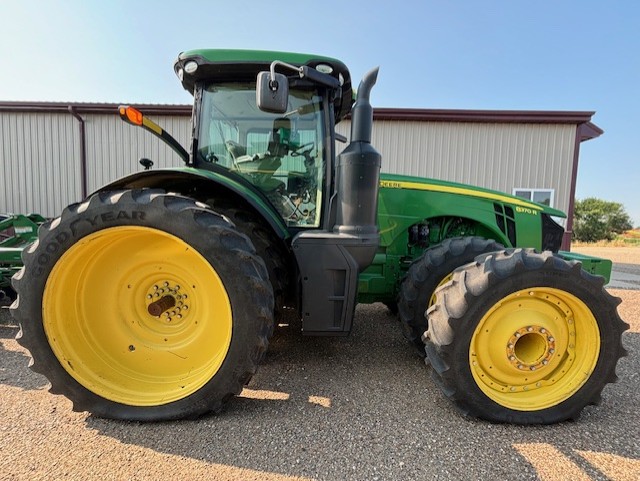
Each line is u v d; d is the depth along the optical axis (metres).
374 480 1.49
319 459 1.61
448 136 7.98
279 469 1.55
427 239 3.03
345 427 1.84
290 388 2.25
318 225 2.51
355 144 2.15
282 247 2.42
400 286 2.79
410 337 2.62
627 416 1.99
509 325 1.90
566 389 1.93
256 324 1.85
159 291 2.04
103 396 1.87
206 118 2.47
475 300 1.83
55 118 7.91
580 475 1.53
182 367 2.02
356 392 2.20
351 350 2.88
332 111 2.49
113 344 2.02
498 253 1.97
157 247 1.98
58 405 2.01
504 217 3.10
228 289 1.83
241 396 2.14
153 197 1.84
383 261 2.95
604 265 3.04
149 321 2.05
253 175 2.54
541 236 3.18
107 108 7.79
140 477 1.49
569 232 8.05
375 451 1.66
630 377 2.48
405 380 2.37
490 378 1.95
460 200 3.02
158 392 1.93
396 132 7.98
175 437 1.75
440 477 1.51
